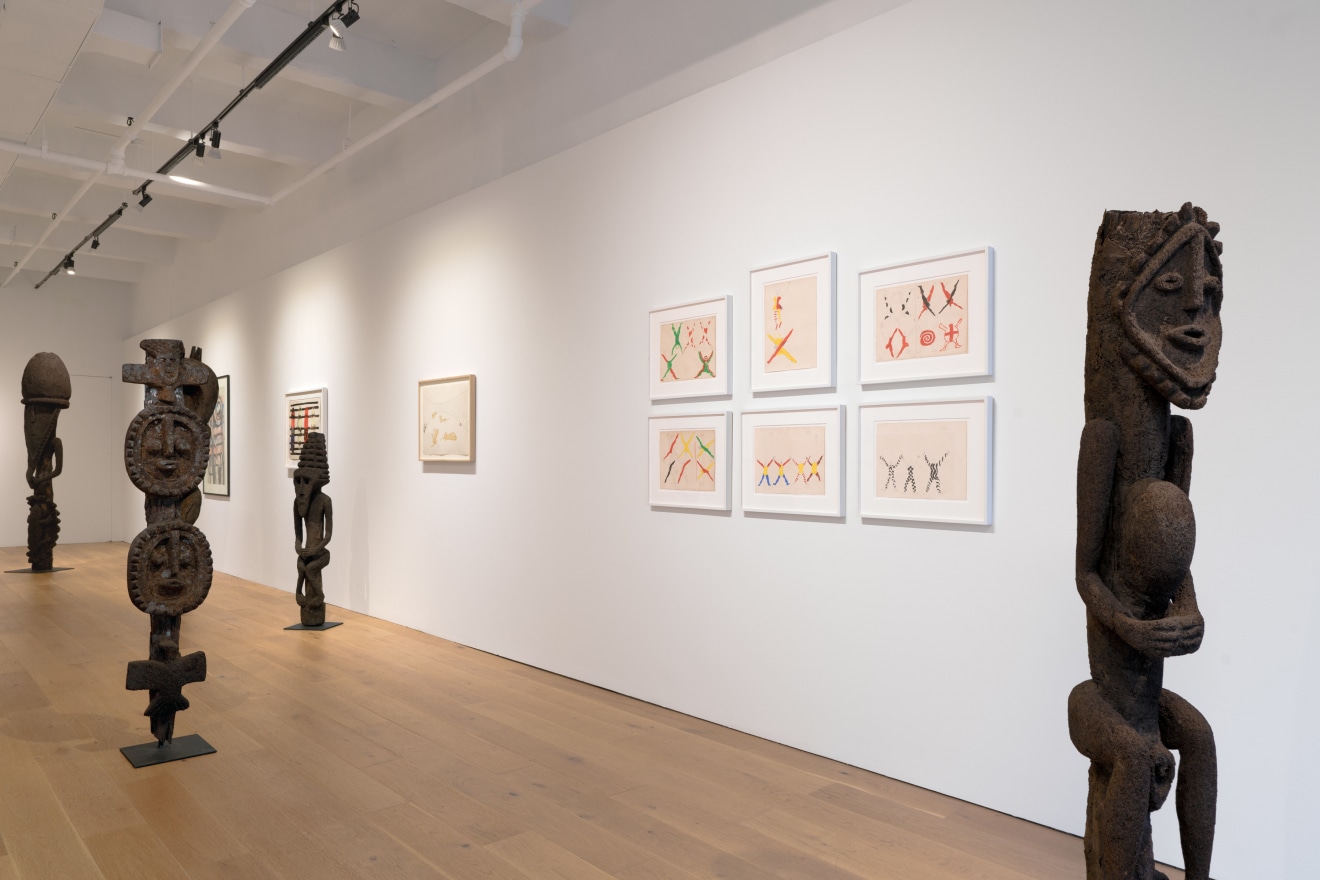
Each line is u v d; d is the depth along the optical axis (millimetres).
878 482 4062
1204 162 3150
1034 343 3570
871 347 4109
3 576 10625
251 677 5805
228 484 11148
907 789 3850
